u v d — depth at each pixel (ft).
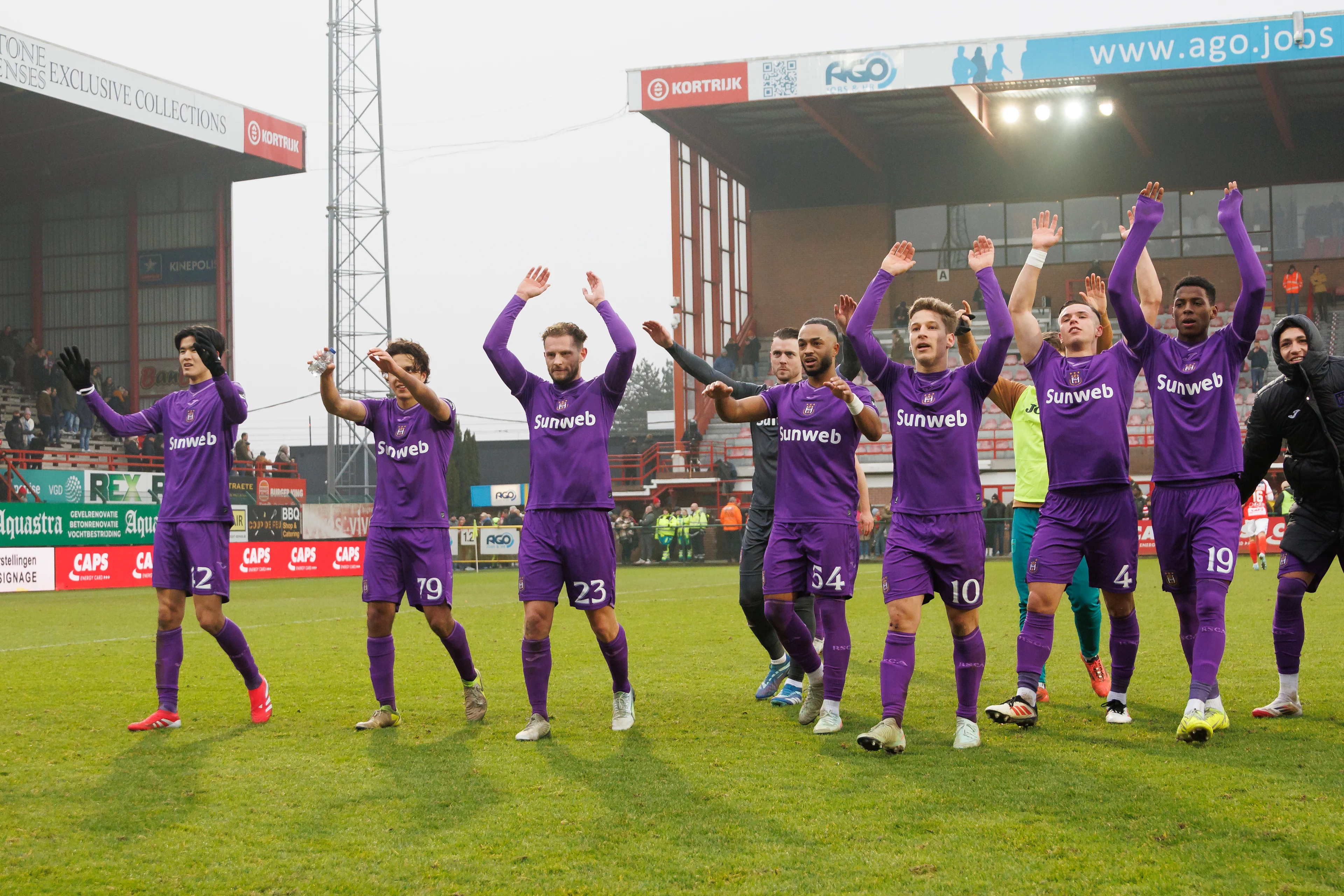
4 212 122.62
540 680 17.60
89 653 29.09
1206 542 16.81
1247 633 28.45
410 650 29.19
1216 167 108.17
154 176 118.52
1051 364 17.90
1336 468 17.74
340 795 13.83
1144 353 17.60
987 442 98.78
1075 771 14.51
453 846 11.78
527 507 18.20
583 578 17.92
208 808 13.26
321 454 163.12
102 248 120.16
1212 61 82.07
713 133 106.73
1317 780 13.76
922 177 115.24
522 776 14.74
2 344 108.68
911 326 17.07
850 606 41.19
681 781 14.38
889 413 17.15
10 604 50.01
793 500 18.08
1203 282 17.19
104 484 81.20
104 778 14.73
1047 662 24.88
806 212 116.78
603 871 10.96
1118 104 92.84
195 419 18.75
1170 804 12.80
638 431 337.72
